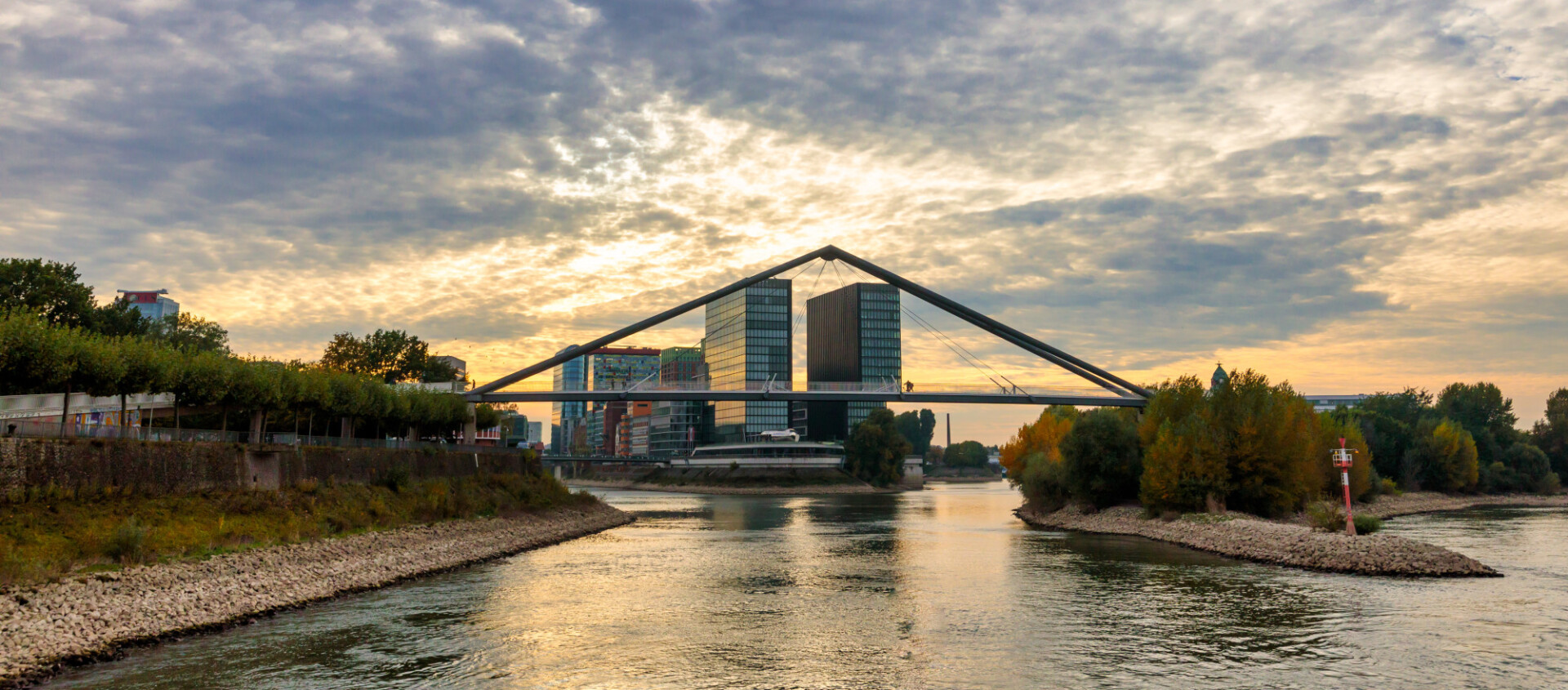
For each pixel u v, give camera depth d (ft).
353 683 98.53
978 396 551.18
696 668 106.73
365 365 463.83
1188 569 189.78
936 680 100.94
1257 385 293.23
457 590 167.02
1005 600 152.87
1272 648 114.21
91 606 118.32
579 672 104.53
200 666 104.42
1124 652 113.09
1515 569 180.24
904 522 366.22
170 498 175.63
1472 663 104.94
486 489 334.85
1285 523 262.26
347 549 190.60
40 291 290.15
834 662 109.50
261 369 229.04
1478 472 504.02
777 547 253.65
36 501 145.89
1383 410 578.66
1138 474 330.95
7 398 206.08
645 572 193.88
